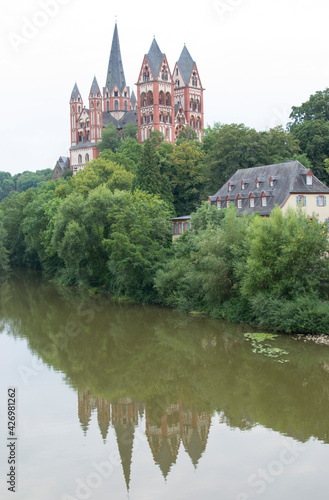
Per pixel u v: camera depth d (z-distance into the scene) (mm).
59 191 108125
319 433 30672
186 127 148500
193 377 40438
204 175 97562
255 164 84625
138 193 75125
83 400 36344
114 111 186500
